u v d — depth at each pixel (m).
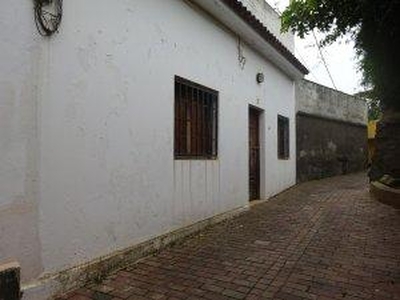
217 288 4.26
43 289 3.79
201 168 6.91
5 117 3.50
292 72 12.12
